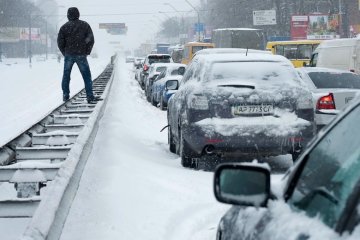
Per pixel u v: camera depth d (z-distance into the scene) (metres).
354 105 2.78
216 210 6.55
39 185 6.00
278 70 9.04
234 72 8.99
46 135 9.06
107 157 8.95
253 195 2.76
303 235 2.30
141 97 29.64
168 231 5.80
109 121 14.26
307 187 2.72
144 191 7.09
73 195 5.70
